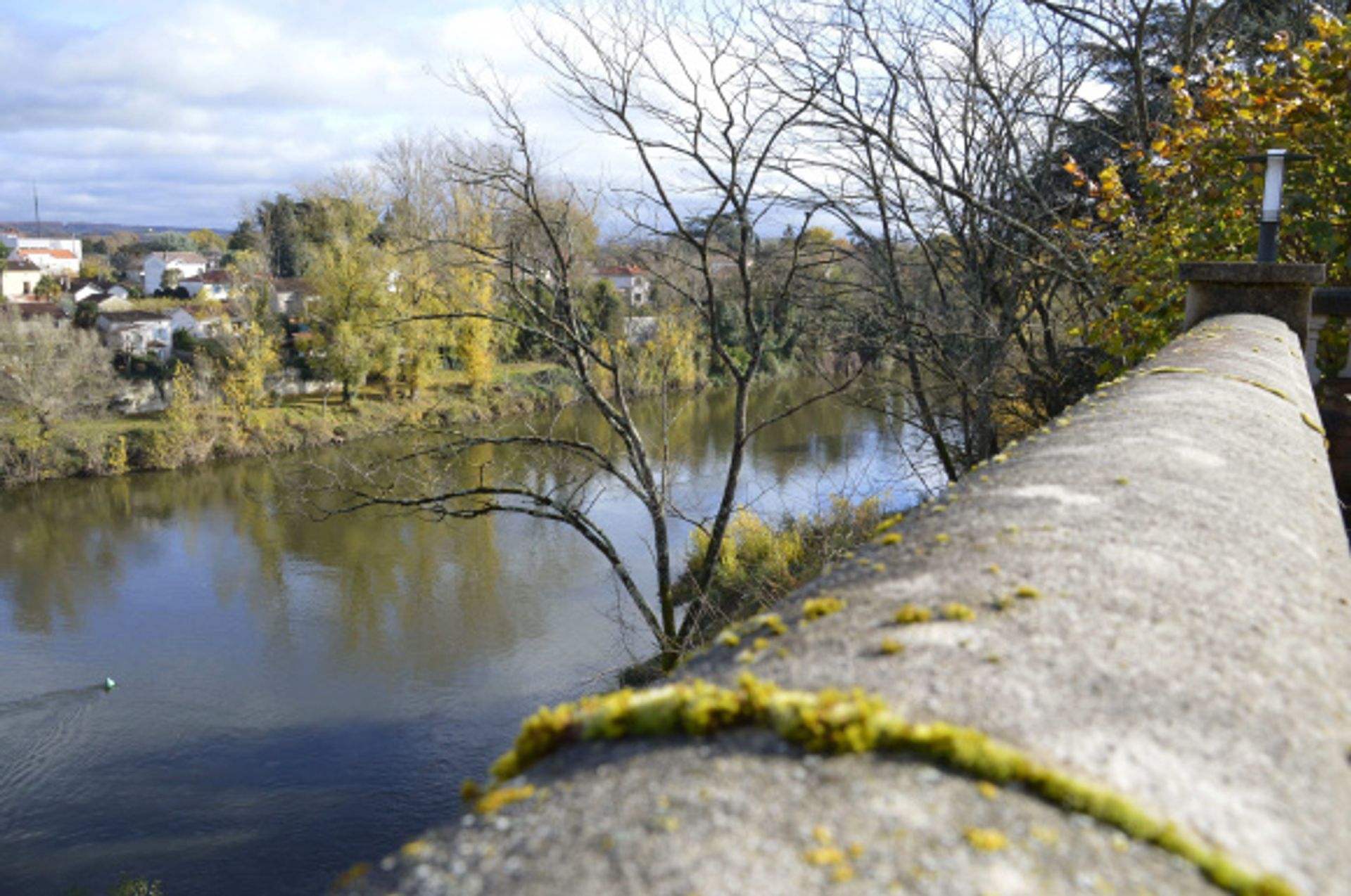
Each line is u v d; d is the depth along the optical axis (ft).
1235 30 36.42
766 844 2.43
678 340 48.01
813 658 3.45
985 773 2.73
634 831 2.52
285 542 81.51
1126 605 3.80
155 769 50.34
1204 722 3.09
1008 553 4.30
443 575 72.38
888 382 36.60
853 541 34.88
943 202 32.94
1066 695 3.14
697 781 2.72
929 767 2.75
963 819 2.54
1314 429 8.34
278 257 196.13
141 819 46.16
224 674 59.82
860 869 2.33
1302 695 3.40
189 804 47.14
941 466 37.22
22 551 82.23
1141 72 30.60
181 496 96.48
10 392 105.50
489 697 55.06
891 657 3.36
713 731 3.02
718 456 75.41
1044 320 32.99
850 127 30.37
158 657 62.54
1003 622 3.60
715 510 58.80
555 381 100.17
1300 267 15.24
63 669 61.57
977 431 32.71
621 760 2.95
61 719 55.57
